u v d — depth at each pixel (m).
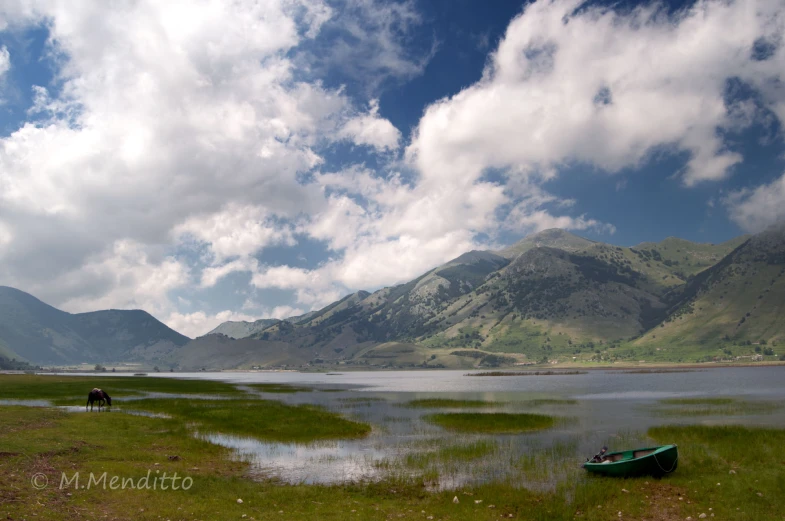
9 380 153.88
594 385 152.88
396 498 27.72
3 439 36.16
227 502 25.23
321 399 99.69
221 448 41.16
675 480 30.47
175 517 22.19
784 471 31.44
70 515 21.06
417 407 79.75
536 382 186.38
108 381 170.12
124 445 38.47
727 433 44.53
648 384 150.62
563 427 53.97
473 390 134.12
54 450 33.75
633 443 43.59
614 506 26.11
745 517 24.00
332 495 27.62
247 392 123.06
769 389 119.25
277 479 31.81
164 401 80.81
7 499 22.02
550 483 30.77
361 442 45.28
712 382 157.00
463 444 44.00
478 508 25.84
